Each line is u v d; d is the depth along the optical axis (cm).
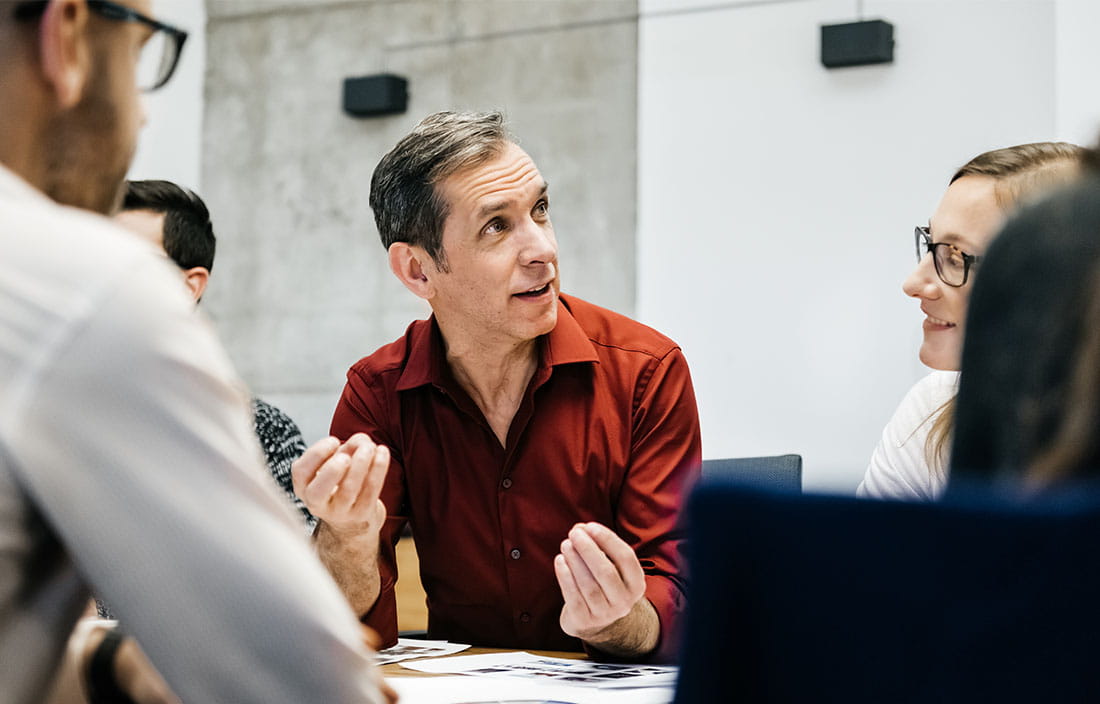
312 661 69
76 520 65
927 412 188
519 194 177
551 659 154
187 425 66
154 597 66
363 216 604
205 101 643
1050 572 46
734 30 514
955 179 167
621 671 142
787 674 50
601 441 184
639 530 179
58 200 76
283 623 68
